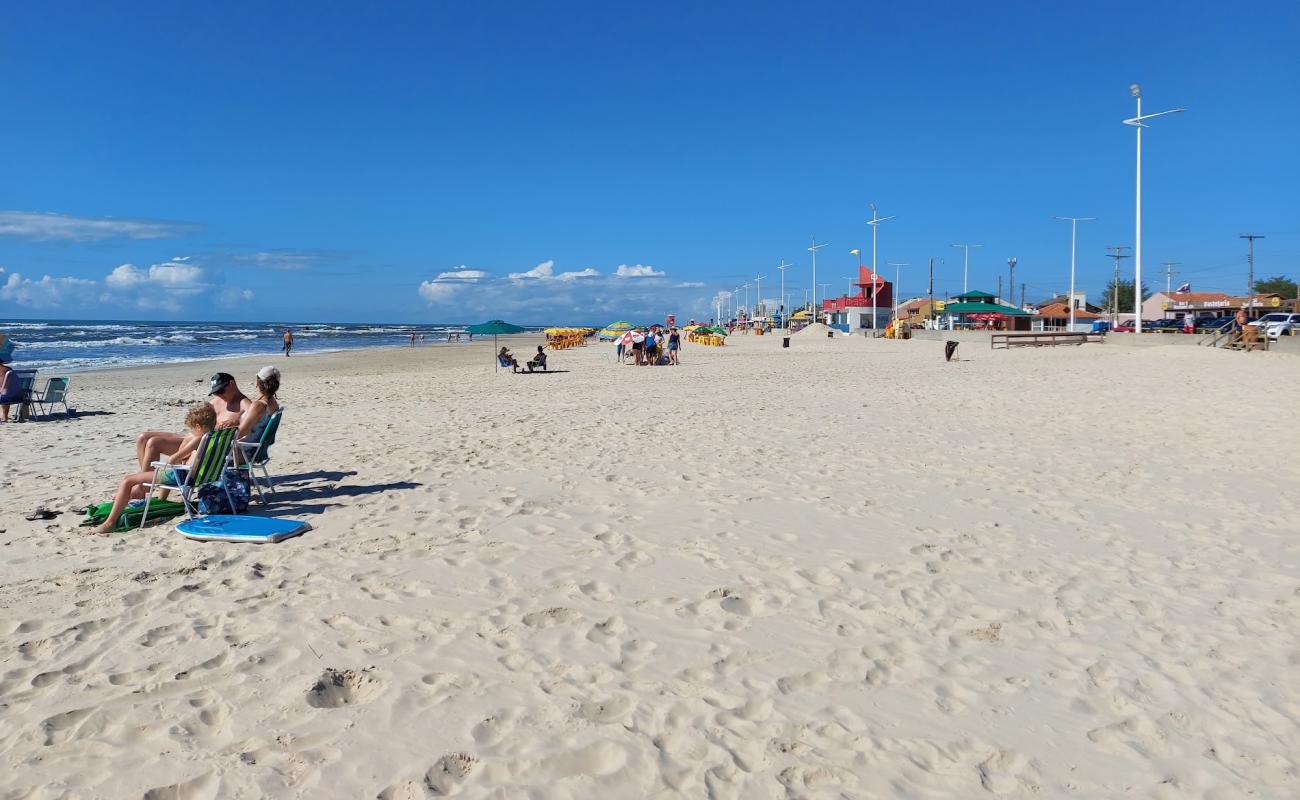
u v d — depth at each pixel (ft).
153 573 16.30
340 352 170.30
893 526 20.10
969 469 27.17
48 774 9.25
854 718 10.79
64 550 18.01
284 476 26.45
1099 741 10.32
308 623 13.69
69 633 13.23
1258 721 10.82
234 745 9.89
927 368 79.00
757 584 15.89
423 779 9.20
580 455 30.09
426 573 16.38
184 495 20.39
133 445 34.73
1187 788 9.34
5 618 13.85
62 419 45.29
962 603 14.96
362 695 11.34
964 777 9.50
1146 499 22.86
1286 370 59.16
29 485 25.79
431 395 59.21
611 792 9.07
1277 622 14.05
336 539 18.86
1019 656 12.76
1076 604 14.93
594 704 11.03
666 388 61.57
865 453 30.25
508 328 94.84
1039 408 43.14
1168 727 10.68
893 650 12.94
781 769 9.57
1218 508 21.80
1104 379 58.95
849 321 268.82
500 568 16.72
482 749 9.87
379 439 34.73
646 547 18.25
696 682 11.78
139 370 104.73
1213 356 73.67
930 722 10.73
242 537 18.47
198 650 12.57
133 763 9.48
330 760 9.58
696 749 9.98
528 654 12.61
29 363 122.52
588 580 16.03
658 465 27.99
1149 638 13.43
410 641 13.02
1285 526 19.98
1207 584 15.94
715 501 22.66
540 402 51.83
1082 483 24.94
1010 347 131.13
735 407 46.09
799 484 24.86
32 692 11.23
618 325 205.98
